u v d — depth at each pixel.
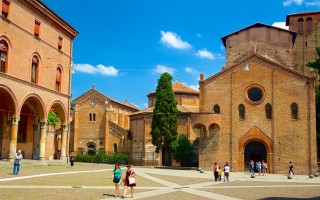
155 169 54.22
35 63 43.28
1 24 36.47
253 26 64.31
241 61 52.41
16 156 31.14
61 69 49.50
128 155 73.00
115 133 74.88
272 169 49.16
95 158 71.31
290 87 49.75
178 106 70.38
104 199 20.95
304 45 71.81
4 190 21.88
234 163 50.69
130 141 73.75
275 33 63.56
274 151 49.41
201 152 52.00
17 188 23.09
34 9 42.41
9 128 44.91
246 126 51.03
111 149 74.81
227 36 65.94
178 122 65.44
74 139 76.88
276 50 63.09
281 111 49.81
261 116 50.69
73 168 44.84
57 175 33.59
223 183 34.00
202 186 30.34
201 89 53.69
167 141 61.44
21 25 40.09
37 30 43.72
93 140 76.44
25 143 49.09
